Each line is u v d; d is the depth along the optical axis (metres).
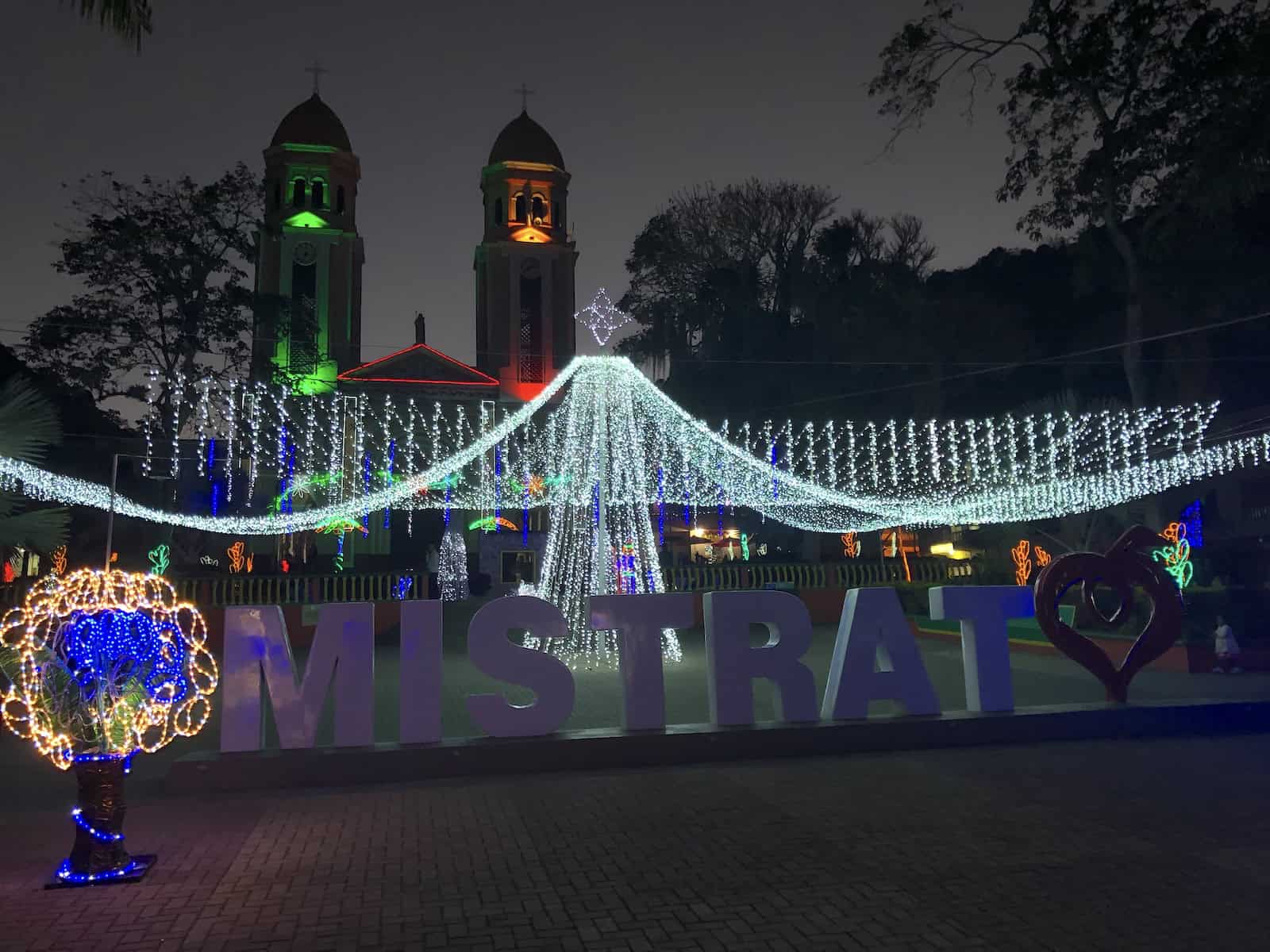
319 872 5.95
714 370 42.62
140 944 4.86
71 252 29.31
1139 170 26.17
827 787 7.93
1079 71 24.84
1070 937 4.77
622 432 19.69
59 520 8.33
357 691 8.80
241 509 32.75
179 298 30.19
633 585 19.55
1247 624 16.25
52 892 5.65
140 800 7.93
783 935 4.84
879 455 33.44
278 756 8.35
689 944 4.74
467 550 41.91
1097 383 35.88
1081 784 7.91
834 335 41.88
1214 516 28.94
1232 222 27.72
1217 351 31.62
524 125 55.19
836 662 10.05
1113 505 25.28
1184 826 6.62
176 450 28.42
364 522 42.19
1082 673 15.69
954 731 9.61
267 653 8.78
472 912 5.21
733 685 9.56
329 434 39.84
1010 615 10.36
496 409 45.81
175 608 6.98
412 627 8.98
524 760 8.72
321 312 48.50
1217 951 4.59
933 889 5.44
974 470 28.06
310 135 50.44
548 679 9.09
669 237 51.22
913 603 25.92
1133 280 27.30
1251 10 23.50
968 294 37.41
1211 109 24.56
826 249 49.06
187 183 30.44
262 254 48.56
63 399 29.11
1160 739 9.89
